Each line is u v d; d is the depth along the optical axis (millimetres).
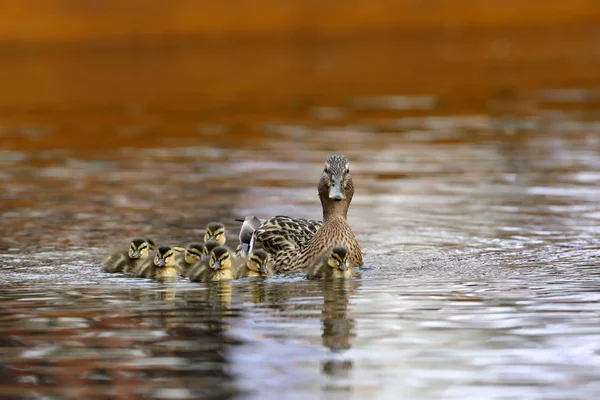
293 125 30062
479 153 25078
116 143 27219
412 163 23781
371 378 9242
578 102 33844
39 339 10484
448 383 9117
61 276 13711
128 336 10594
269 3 57344
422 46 50062
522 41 51594
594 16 59875
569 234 16234
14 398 8844
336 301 12078
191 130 29359
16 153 25719
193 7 55562
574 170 22516
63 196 20016
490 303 11812
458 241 15867
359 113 32250
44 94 36656
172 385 9102
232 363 9688
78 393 8938
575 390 8922
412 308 11648
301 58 46000
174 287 13055
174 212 18469
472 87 37438
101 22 52906
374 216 17969
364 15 58094
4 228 16953
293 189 20719
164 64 44188
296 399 8773
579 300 11898
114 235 16453
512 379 9195
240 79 39938
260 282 13305
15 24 51688
